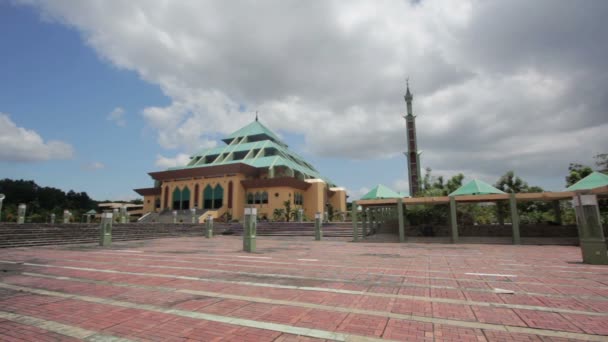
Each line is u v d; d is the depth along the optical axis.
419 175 51.81
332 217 47.22
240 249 15.53
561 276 7.92
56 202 73.00
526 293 6.06
